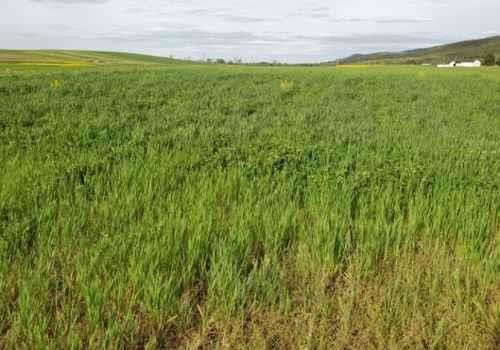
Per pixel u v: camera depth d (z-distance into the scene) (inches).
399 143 266.4
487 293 108.9
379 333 90.9
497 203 161.0
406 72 1604.3
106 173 185.6
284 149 224.4
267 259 112.6
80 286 100.5
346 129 317.1
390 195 166.2
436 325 95.3
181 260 111.6
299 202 165.9
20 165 191.5
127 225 133.3
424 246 133.2
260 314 96.4
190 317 95.0
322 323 94.2
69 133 263.9
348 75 1200.2
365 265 114.5
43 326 84.6
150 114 365.4
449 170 198.7
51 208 138.6
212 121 339.6
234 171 188.7
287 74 1194.0
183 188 167.5
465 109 508.1
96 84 642.8
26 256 114.8
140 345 88.1
